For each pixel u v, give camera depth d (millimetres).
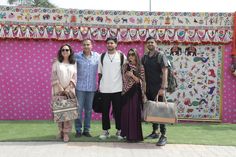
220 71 9227
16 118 9109
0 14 8875
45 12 8945
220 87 9227
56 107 6367
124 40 9016
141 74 6559
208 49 9203
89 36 8977
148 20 9055
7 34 8891
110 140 6703
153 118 6289
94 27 8992
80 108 6844
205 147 6379
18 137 6844
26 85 9086
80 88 6801
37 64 9070
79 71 6812
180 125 8695
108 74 6727
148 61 6508
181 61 9203
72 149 6000
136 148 6180
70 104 6398
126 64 6590
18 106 9102
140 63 6602
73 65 6527
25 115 9125
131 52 6555
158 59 6414
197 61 9211
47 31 8945
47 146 6168
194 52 9203
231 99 9266
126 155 5719
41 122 8672
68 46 6469
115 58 6738
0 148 5996
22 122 8648
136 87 6547
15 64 9047
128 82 6531
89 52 6883
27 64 9062
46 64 9078
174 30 9070
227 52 9211
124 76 6582
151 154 5816
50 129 7734
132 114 6508
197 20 9094
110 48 6719
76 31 8969
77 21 8992
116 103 6777
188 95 9250
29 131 7484
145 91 6559
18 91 9078
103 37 9000
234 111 9281
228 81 9250
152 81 6496
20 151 5816
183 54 9203
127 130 6508
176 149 6184
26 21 8930
